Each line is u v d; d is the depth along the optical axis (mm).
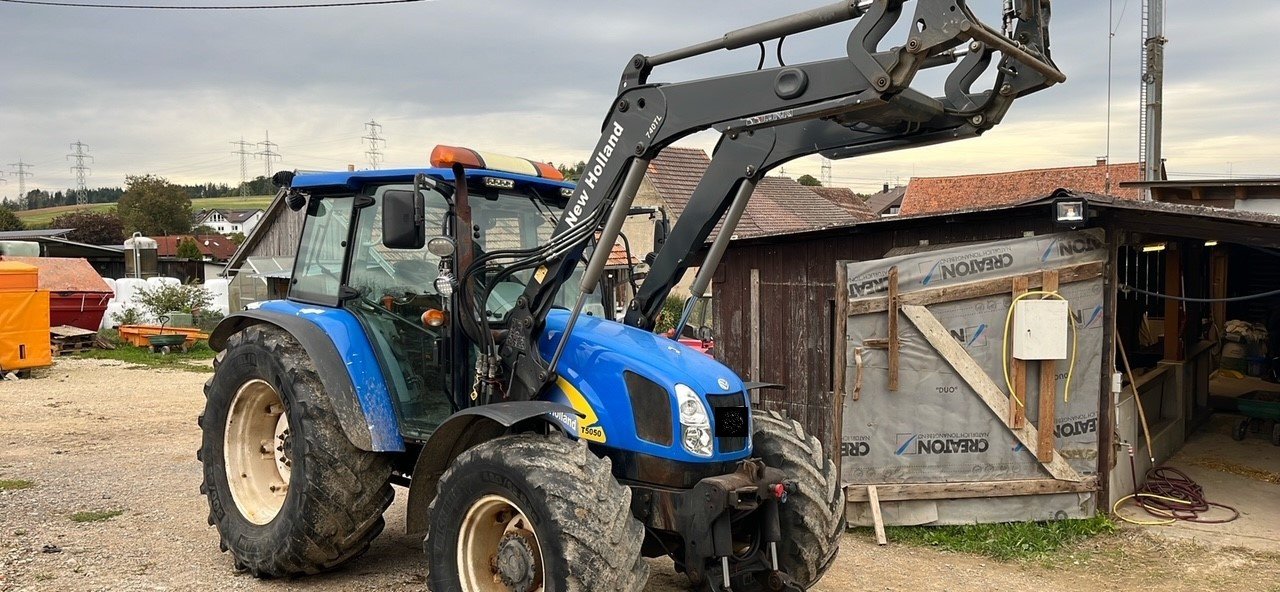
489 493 3826
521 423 4156
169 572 4926
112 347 18406
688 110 3941
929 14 3240
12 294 13430
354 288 5008
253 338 5062
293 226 25109
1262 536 6598
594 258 4086
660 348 4188
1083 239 6746
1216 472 8547
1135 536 6582
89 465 7625
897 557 6191
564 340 4090
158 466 7641
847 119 3664
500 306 4605
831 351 8141
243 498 5145
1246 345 12461
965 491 6758
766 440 4449
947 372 6785
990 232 7281
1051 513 6781
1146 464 8180
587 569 3439
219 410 5242
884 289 6844
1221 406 11312
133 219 73375
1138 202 6316
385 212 4121
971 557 6215
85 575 4773
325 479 4574
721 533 3725
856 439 6863
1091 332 6777
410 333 4762
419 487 4293
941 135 3811
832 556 4383
